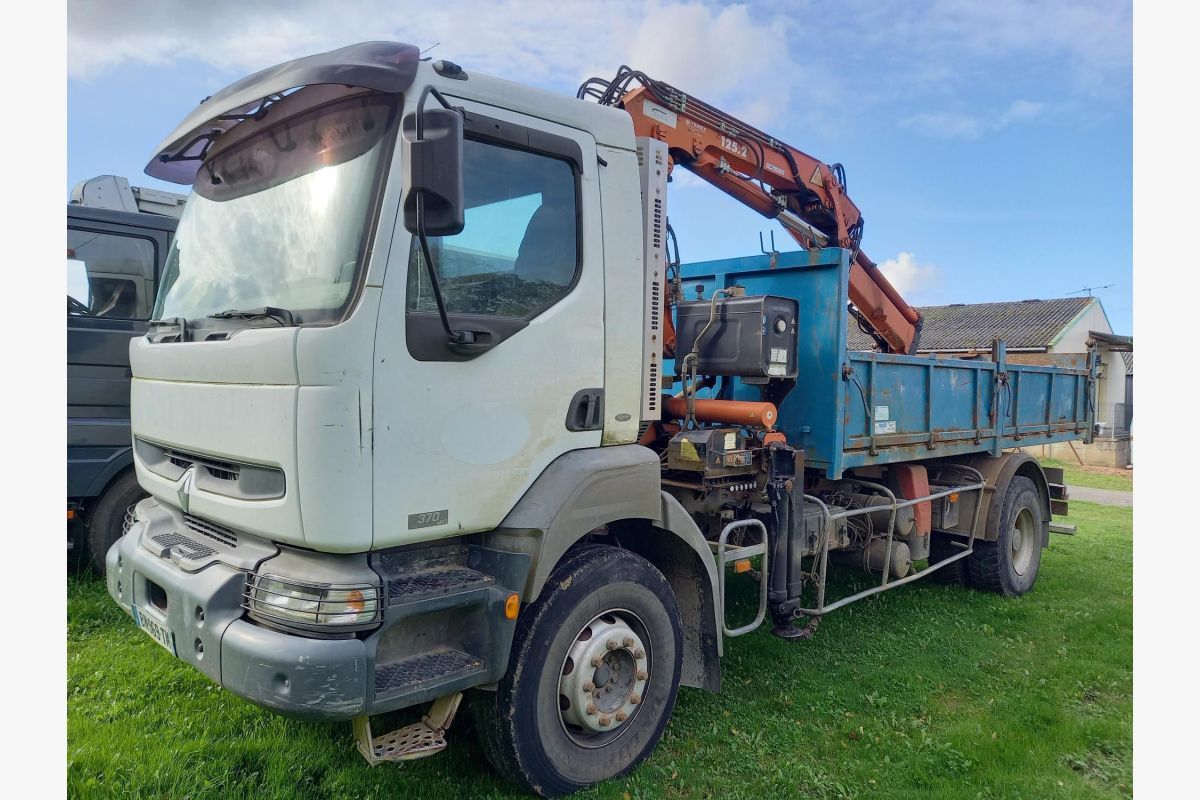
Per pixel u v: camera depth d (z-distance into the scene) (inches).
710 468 160.9
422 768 134.5
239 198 126.7
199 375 120.9
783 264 205.3
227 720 146.9
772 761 145.6
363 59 107.1
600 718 130.1
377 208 105.3
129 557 128.3
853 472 232.1
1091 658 204.7
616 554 134.3
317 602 100.5
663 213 149.7
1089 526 435.2
